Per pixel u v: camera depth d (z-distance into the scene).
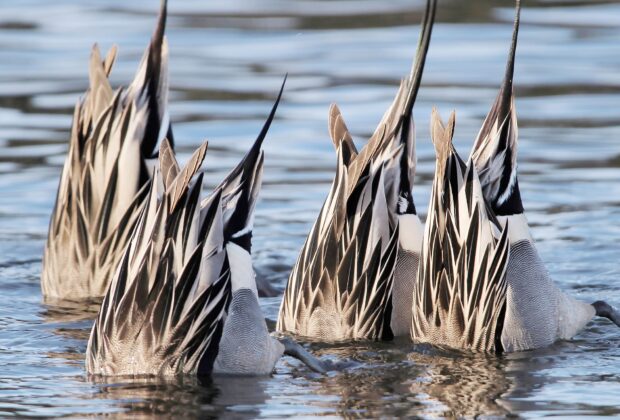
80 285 14.50
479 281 12.02
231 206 11.49
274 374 11.38
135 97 14.08
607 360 11.91
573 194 18.67
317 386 10.96
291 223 17.58
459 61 26.38
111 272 14.33
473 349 12.26
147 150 14.06
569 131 21.81
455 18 30.30
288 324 13.09
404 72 25.45
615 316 13.13
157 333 10.96
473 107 22.77
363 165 12.45
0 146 21.03
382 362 11.87
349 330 12.75
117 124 14.06
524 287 12.23
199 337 10.98
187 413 10.09
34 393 10.65
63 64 26.39
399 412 10.13
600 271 15.48
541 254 16.12
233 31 29.55
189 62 26.66
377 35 28.95
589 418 9.92
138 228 11.26
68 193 14.38
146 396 10.54
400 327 12.93
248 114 22.81
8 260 16.19
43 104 23.66
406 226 12.94
